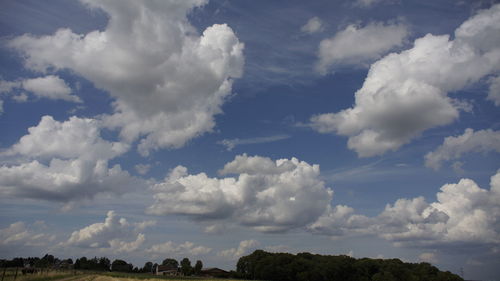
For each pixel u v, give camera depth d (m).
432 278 181.12
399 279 182.62
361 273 185.00
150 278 147.12
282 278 178.62
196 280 152.12
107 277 129.50
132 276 157.88
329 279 180.25
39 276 86.56
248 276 199.75
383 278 173.75
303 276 175.50
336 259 192.25
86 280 97.25
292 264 180.75
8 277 77.62
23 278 77.56
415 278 178.25
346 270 184.25
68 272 141.50
